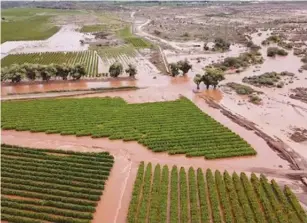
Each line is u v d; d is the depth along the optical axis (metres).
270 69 131.75
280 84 111.94
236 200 56.38
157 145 75.94
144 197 57.75
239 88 109.38
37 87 117.12
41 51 172.50
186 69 125.25
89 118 90.50
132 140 79.38
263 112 92.88
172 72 124.62
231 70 131.25
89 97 107.12
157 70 134.38
